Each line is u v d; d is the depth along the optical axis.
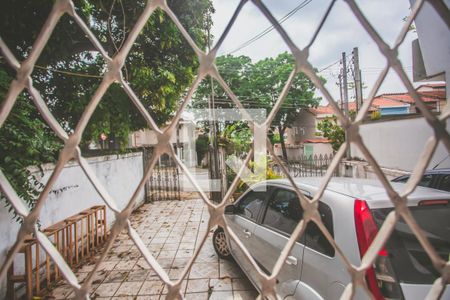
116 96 5.83
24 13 4.26
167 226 6.11
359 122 0.79
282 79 19.62
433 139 0.76
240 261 3.44
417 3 0.74
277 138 25.62
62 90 5.57
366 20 0.76
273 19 0.76
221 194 8.74
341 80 13.20
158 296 3.25
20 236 0.74
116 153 6.81
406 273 1.62
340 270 1.81
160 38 5.89
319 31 0.77
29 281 2.98
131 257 4.34
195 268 3.92
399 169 8.70
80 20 0.72
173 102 6.89
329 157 15.68
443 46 2.83
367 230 1.77
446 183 3.72
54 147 3.65
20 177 2.85
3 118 0.71
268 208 3.04
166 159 15.45
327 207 2.15
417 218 1.82
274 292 0.81
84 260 4.20
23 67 0.71
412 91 0.75
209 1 6.36
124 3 5.20
